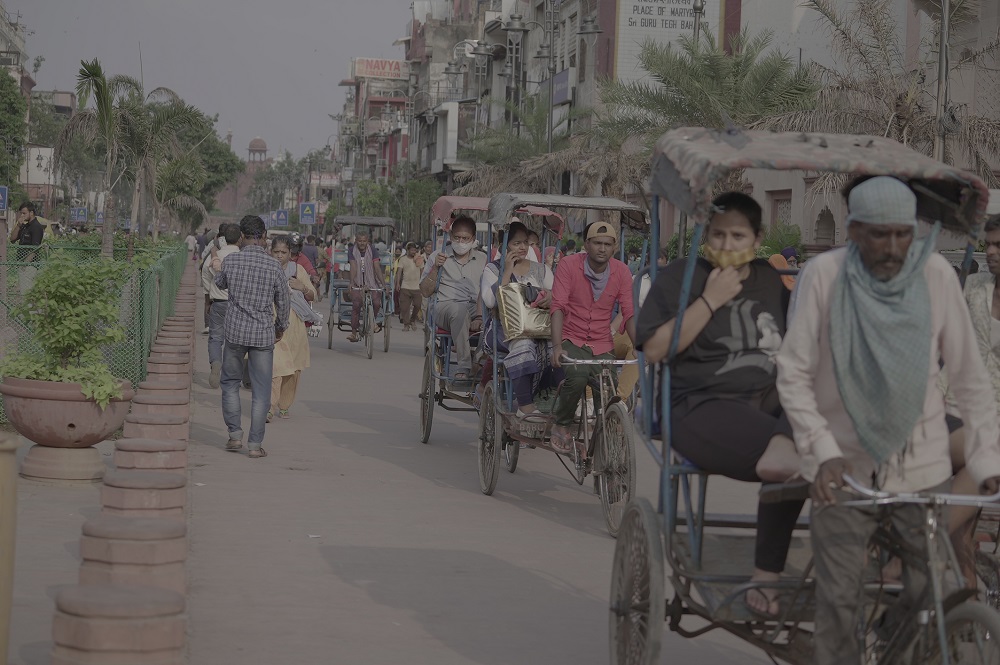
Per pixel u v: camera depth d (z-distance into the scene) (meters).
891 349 4.18
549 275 11.00
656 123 28.38
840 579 4.30
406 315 28.98
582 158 33.66
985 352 6.25
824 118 20.36
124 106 34.44
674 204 5.09
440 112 67.38
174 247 32.81
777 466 4.55
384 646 6.05
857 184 4.79
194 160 52.66
